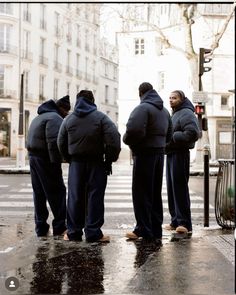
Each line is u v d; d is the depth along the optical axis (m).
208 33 36.41
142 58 43.09
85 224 6.57
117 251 5.91
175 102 7.25
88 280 4.67
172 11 40.47
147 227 6.63
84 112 6.36
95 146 6.34
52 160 6.69
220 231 7.49
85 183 6.51
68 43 52.62
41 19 47.28
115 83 68.00
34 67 46.19
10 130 43.41
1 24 42.69
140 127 6.28
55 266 5.20
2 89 43.16
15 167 23.20
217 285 4.49
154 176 6.66
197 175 20.77
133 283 4.57
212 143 37.00
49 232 7.34
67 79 52.84
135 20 27.19
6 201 11.84
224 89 36.66
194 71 26.11
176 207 7.30
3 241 6.72
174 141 7.04
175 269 5.04
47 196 6.92
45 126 6.77
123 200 12.19
